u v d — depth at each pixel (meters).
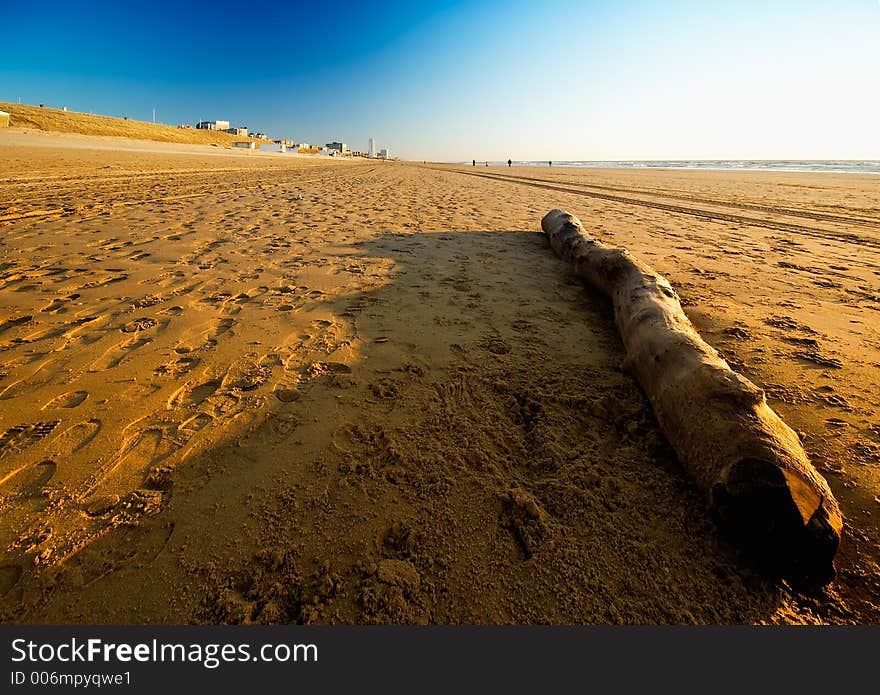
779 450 1.57
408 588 1.42
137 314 3.38
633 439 2.11
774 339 3.16
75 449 1.94
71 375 2.51
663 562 1.53
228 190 11.25
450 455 1.95
